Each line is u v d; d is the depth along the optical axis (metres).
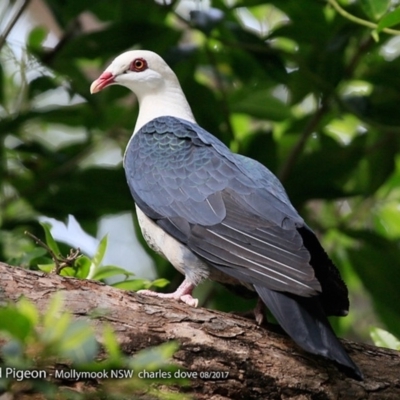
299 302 7.98
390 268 12.85
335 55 12.77
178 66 13.43
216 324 8.00
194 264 9.34
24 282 7.69
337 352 7.59
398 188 14.31
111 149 16.80
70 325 5.60
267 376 7.89
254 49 12.81
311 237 8.44
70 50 13.00
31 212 13.00
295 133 14.15
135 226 13.04
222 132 13.34
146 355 5.75
